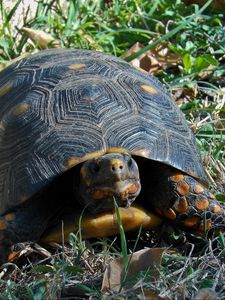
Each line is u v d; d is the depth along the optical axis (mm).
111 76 4910
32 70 5094
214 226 4684
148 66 6934
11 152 4582
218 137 5867
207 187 4863
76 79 4836
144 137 4512
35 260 4527
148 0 7801
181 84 6613
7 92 5016
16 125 4660
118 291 3947
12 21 7305
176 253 4559
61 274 4164
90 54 5293
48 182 4348
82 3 7562
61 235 4512
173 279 4082
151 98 4824
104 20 7559
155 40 7281
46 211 4512
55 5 7566
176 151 4602
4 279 4398
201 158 4996
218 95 6523
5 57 6898
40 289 3982
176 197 4621
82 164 4445
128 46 7258
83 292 4043
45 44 6973
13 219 4426
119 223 4148
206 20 7555
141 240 4805
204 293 3766
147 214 4621
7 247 4441
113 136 4465
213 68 6867
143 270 4098
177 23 7352
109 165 4254
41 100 4723
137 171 4438
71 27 7215
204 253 4457
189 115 6211
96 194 4383
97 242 4465
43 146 4473
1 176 4539
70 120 4551
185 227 4742
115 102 4660
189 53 7023
